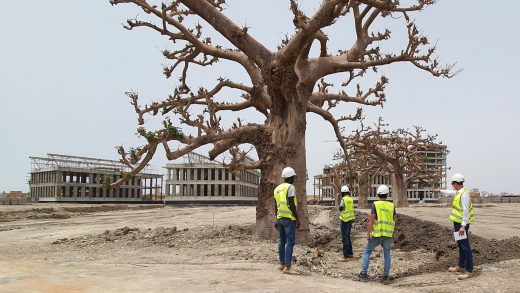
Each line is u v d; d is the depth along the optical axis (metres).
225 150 16.66
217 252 12.51
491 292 8.06
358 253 13.90
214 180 76.00
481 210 39.22
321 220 27.78
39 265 9.95
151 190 91.75
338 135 20.67
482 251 11.62
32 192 85.88
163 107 19.23
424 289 8.45
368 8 17.47
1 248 14.38
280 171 15.55
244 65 18.17
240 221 26.52
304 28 14.22
